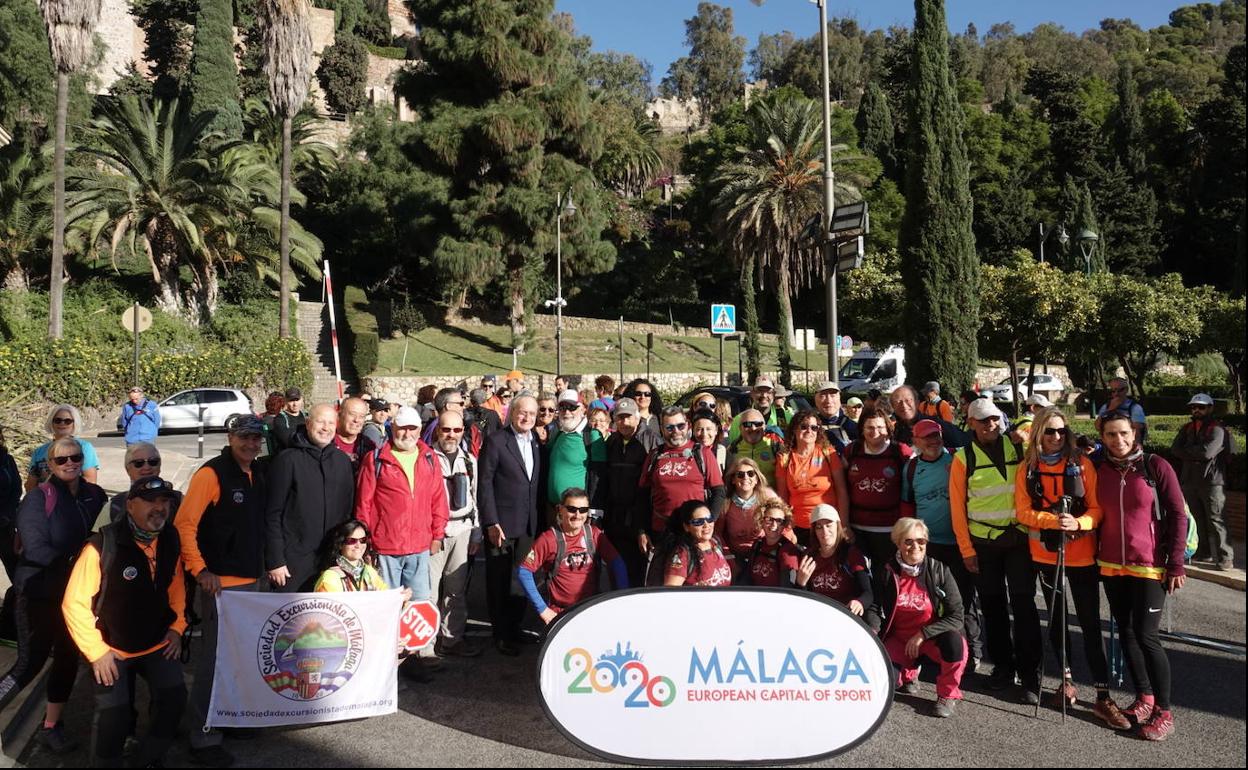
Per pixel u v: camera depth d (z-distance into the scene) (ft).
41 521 17.51
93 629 14.56
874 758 16.10
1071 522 17.58
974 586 21.09
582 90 138.72
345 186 165.27
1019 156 201.36
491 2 133.69
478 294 164.76
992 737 17.04
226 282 122.21
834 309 44.96
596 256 139.74
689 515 18.98
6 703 18.51
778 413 30.45
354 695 17.88
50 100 131.03
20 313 98.02
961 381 60.23
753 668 16.11
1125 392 33.45
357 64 248.32
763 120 153.79
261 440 17.48
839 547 19.72
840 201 148.25
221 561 17.20
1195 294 78.59
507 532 22.35
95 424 89.25
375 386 116.78
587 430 23.93
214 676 16.56
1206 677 20.27
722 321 64.75
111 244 112.47
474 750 16.55
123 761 15.55
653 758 15.79
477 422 27.68
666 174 264.31
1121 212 183.11
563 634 16.05
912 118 61.21
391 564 19.62
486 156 135.13
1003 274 74.38
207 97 177.88
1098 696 17.95
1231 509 36.81
